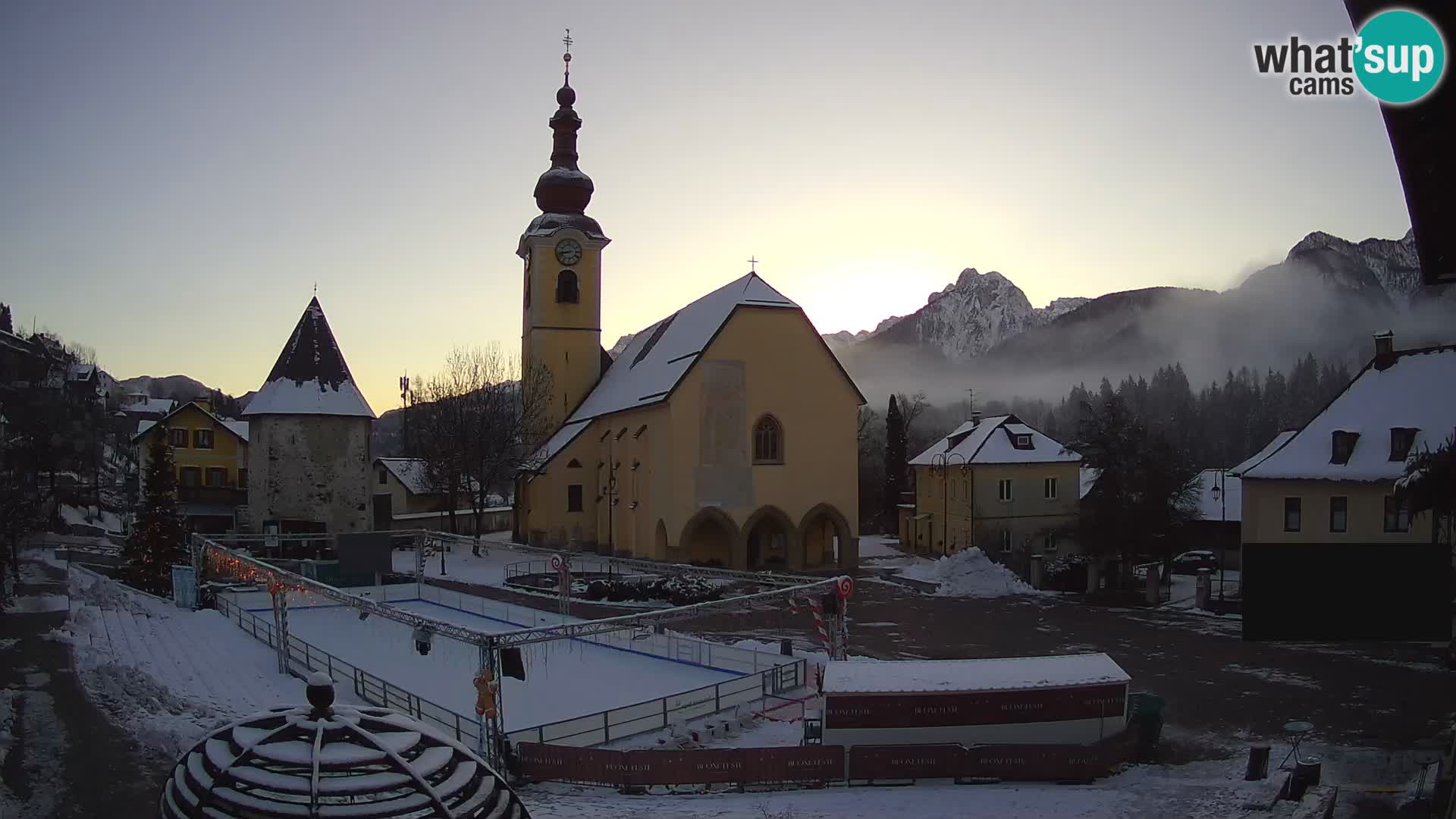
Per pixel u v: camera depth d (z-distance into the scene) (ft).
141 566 171.83
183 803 23.15
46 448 249.14
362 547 177.47
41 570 180.86
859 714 81.10
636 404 215.51
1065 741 81.56
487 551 241.35
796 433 208.44
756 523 205.05
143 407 403.75
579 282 269.85
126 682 94.27
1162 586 176.76
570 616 153.38
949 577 180.55
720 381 203.21
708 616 154.61
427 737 25.27
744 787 76.28
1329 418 159.12
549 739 85.87
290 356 223.30
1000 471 215.31
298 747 23.16
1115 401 178.50
